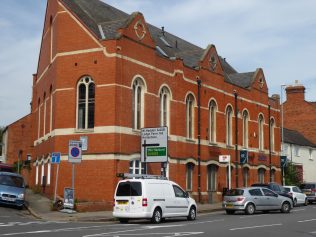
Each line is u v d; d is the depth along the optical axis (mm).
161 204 20703
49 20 32750
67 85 28453
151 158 26719
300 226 18984
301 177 56125
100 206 25062
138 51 28891
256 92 44188
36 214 22578
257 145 43812
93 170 27047
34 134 37031
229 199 27172
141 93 29234
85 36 28234
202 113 35469
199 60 35812
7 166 36562
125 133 27422
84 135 27578
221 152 37594
